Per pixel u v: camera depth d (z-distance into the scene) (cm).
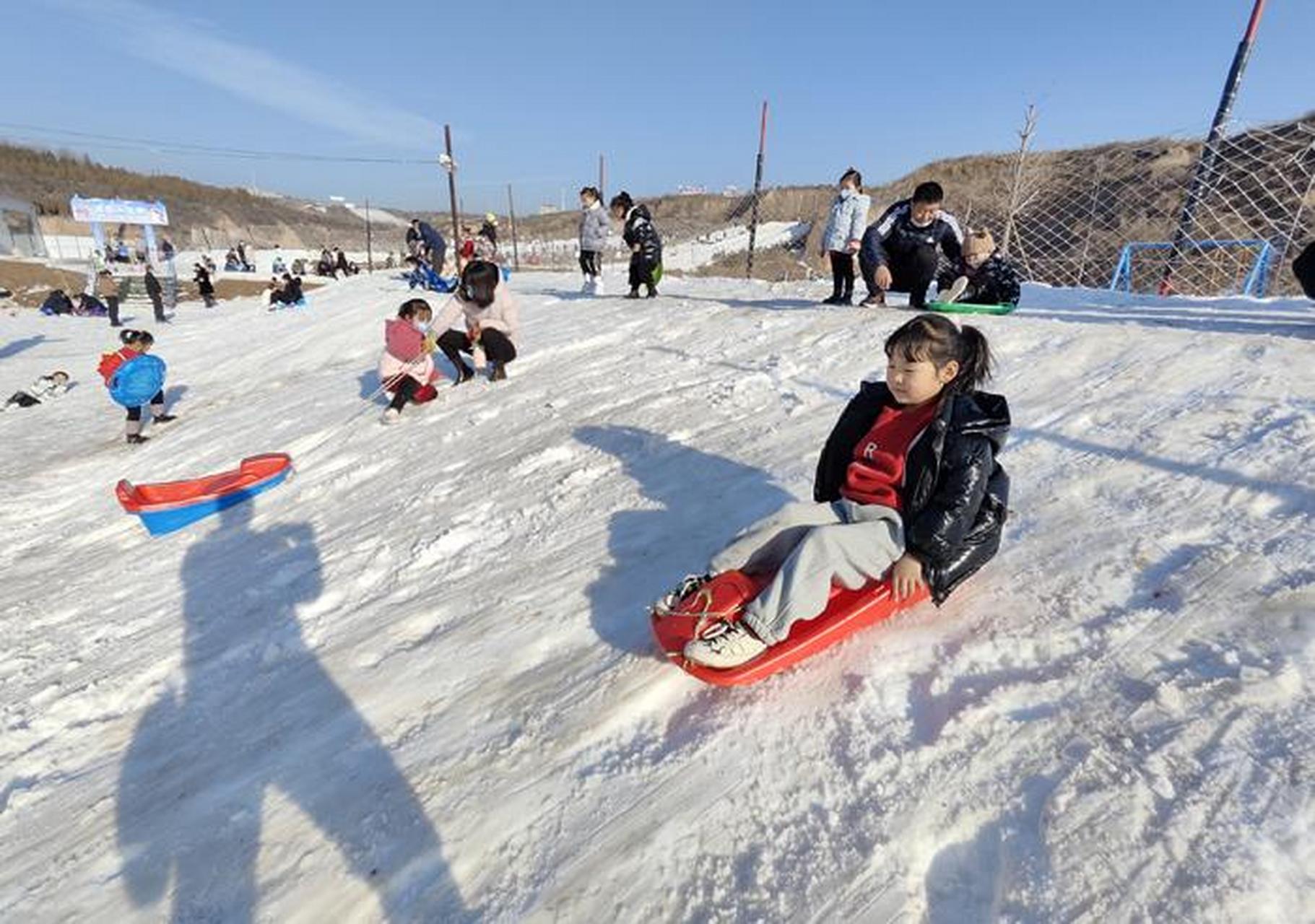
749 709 199
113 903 188
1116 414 343
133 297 2558
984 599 224
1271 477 257
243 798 213
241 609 352
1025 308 700
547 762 197
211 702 279
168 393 1066
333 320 1352
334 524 433
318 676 272
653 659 230
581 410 516
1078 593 217
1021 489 291
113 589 425
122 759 257
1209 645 185
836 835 157
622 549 312
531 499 385
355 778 209
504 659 252
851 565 204
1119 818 145
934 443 212
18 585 469
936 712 184
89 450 823
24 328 1836
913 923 137
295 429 680
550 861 167
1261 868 129
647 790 180
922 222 643
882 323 592
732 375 520
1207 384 357
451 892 165
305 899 172
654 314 802
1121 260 1258
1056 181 1811
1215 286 1101
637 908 151
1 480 724
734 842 161
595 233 1109
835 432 252
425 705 237
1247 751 153
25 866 212
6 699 322
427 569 342
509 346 640
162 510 490
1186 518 245
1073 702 177
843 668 206
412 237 1565
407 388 606
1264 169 1086
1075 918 130
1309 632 181
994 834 150
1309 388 328
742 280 1320
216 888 183
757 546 221
